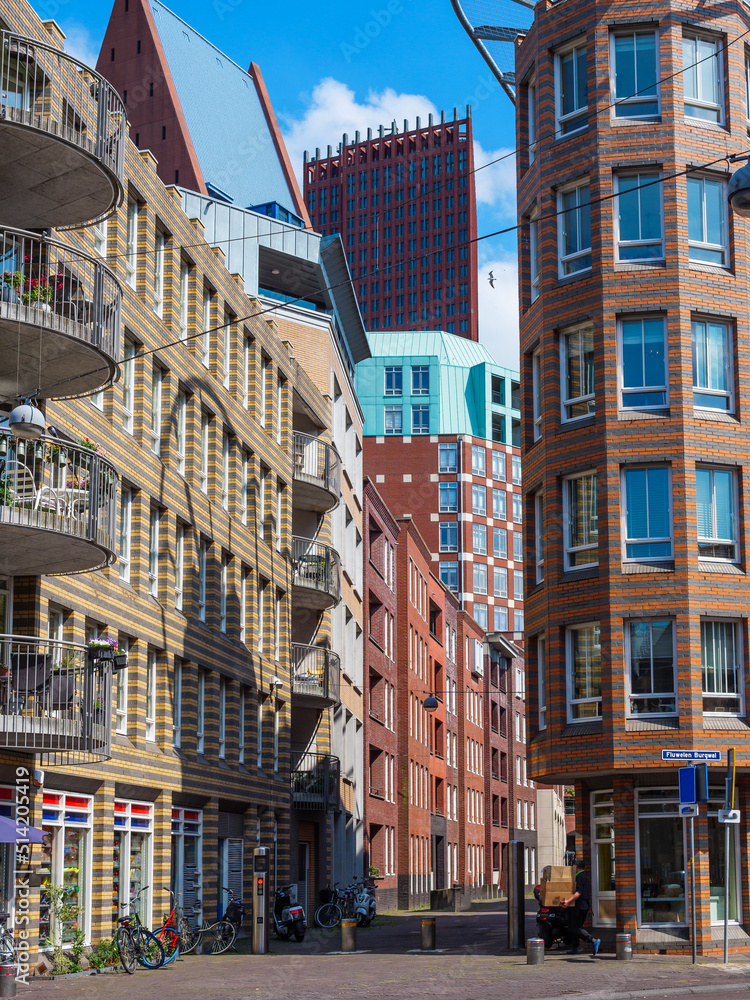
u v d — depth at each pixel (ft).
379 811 193.88
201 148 213.25
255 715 126.72
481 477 364.99
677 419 92.17
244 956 92.68
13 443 74.95
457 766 269.23
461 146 558.56
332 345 167.63
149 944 82.07
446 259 551.59
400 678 216.54
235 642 120.67
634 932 88.28
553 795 206.28
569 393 97.40
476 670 295.07
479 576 359.46
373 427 366.63
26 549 72.79
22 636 70.74
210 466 115.85
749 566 91.86
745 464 93.40
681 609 89.71
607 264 95.30
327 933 126.93
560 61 101.60
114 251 93.45
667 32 97.25
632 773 90.02
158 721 99.55
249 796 123.44
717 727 88.79
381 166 571.69
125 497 95.30
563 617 94.27
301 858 147.54
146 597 96.94
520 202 107.14
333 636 168.14
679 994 62.34
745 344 95.45
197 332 111.34
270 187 224.74
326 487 150.92
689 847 88.63
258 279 156.87
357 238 570.87
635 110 97.45
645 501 92.32
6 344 73.31
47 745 70.33
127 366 96.94
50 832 79.10
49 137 72.43
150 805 96.94
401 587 219.82
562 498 96.43
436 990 63.16
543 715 98.78
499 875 304.91
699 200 96.53
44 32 80.07
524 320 104.32
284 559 140.77
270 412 136.67
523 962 81.00
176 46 221.05
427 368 368.48
